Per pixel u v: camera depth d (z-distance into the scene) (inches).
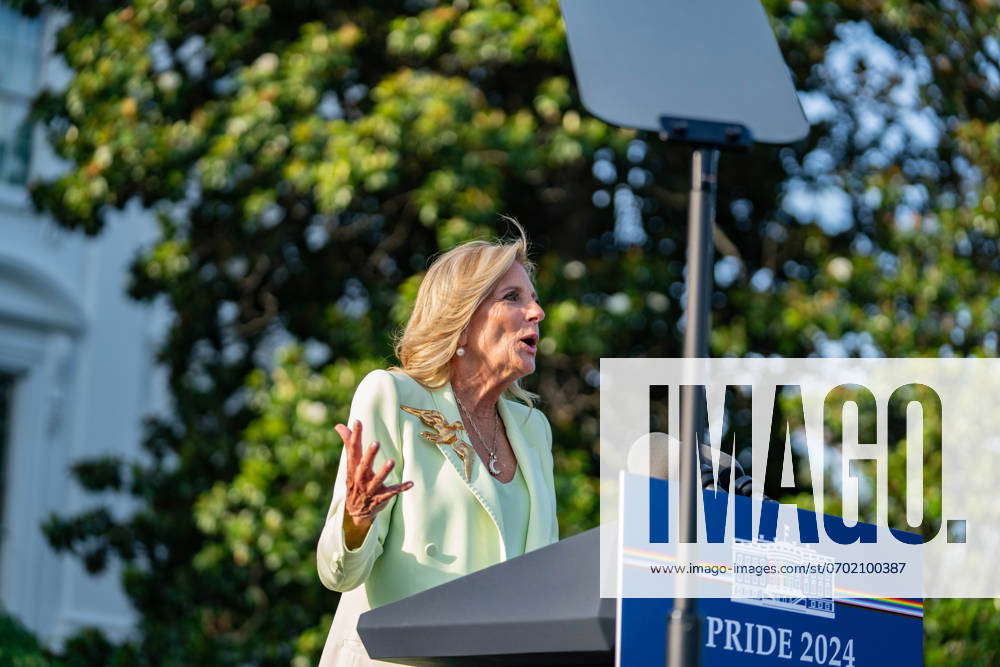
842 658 100.6
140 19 464.4
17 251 669.3
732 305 470.3
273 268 491.8
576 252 482.6
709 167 105.7
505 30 438.0
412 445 138.5
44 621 673.0
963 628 386.6
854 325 442.9
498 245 149.1
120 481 499.5
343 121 440.8
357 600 137.0
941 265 443.8
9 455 673.6
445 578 134.1
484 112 444.1
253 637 436.8
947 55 452.1
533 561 104.1
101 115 462.3
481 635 103.0
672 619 93.7
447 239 424.5
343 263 488.4
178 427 506.3
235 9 466.3
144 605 472.1
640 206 493.7
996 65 459.8
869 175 464.4
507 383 147.6
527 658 102.7
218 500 444.1
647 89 108.0
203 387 501.4
